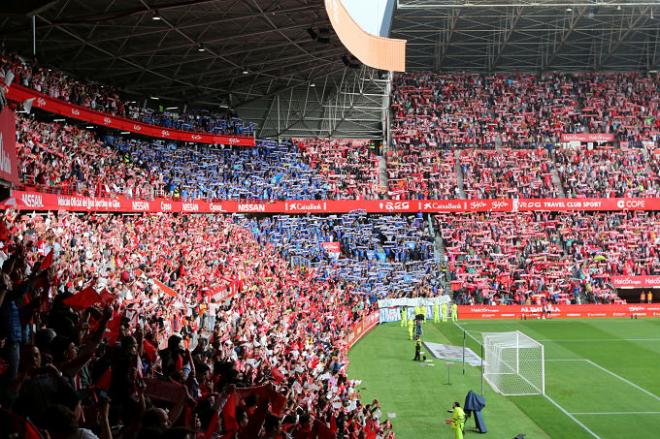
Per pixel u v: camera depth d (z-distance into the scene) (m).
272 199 63.62
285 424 13.95
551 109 78.38
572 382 36.78
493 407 31.88
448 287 63.41
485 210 67.94
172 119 61.50
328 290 52.31
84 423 8.13
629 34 77.06
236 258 47.41
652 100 79.25
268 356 25.67
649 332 53.12
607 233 67.06
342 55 57.47
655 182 71.06
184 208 54.84
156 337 18.34
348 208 65.62
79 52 47.00
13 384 7.86
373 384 36.03
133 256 34.28
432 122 76.38
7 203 28.95
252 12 42.59
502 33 76.12
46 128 42.84
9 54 41.59
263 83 65.38
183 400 8.60
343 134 73.12
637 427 28.86
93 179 44.16
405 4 67.81
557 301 61.75
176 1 38.53
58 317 11.06
